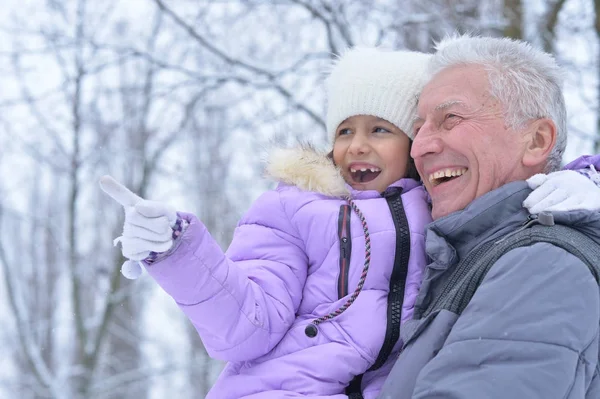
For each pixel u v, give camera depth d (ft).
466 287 7.38
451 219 8.13
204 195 40.37
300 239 9.35
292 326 8.95
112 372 49.29
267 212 9.55
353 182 10.12
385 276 8.91
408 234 9.02
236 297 8.22
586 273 6.77
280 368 8.53
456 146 8.41
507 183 8.36
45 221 43.96
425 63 10.16
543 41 27.40
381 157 9.90
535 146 8.45
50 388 37.88
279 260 9.20
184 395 53.93
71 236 42.50
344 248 9.03
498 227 7.91
